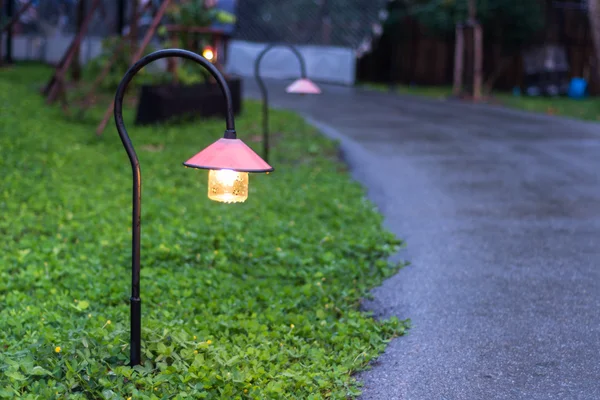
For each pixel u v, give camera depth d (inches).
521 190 438.6
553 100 1141.1
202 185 431.2
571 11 1288.1
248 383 183.3
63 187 391.9
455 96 1095.0
